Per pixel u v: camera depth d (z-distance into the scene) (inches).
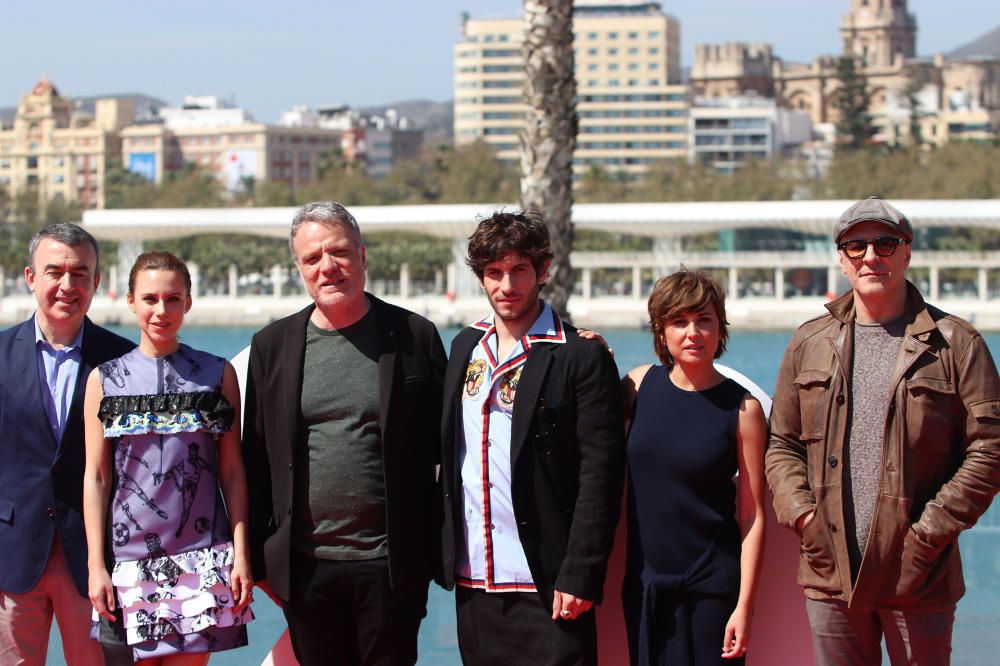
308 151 5930.1
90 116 5984.3
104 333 176.1
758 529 156.1
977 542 404.2
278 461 158.6
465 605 157.1
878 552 147.7
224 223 2196.1
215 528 160.6
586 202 3058.6
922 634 149.5
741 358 1482.5
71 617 170.2
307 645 160.6
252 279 2856.8
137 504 157.6
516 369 154.5
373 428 156.4
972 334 147.8
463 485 156.3
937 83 6397.6
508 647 154.6
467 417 155.8
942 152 2992.1
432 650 301.1
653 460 154.9
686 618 153.3
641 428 156.5
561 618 152.1
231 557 160.7
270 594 167.6
